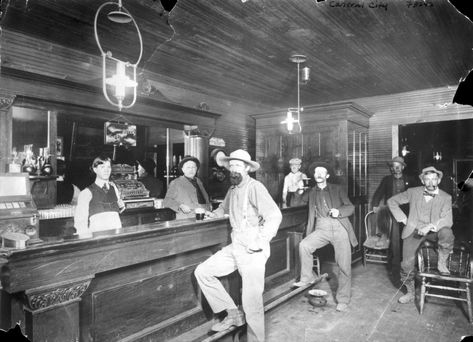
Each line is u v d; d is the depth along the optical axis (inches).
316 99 291.0
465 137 328.8
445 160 338.3
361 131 267.6
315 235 170.2
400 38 158.1
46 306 85.3
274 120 280.2
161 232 111.5
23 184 131.3
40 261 83.3
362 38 159.0
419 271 160.1
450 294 178.2
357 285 197.0
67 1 129.8
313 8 132.0
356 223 249.1
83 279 90.9
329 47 170.6
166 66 204.4
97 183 145.1
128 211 201.5
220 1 128.0
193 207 193.3
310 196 182.7
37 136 172.6
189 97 247.1
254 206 125.0
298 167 253.0
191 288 128.5
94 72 185.3
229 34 157.2
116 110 181.6
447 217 162.7
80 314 95.0
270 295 161.8
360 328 142.5
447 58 184.4
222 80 233.8
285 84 242.2
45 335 84.7
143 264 111.3
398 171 238.4
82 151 217.0
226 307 122.5
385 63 194.1
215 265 120.4
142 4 131.5
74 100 162.7
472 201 225.6
